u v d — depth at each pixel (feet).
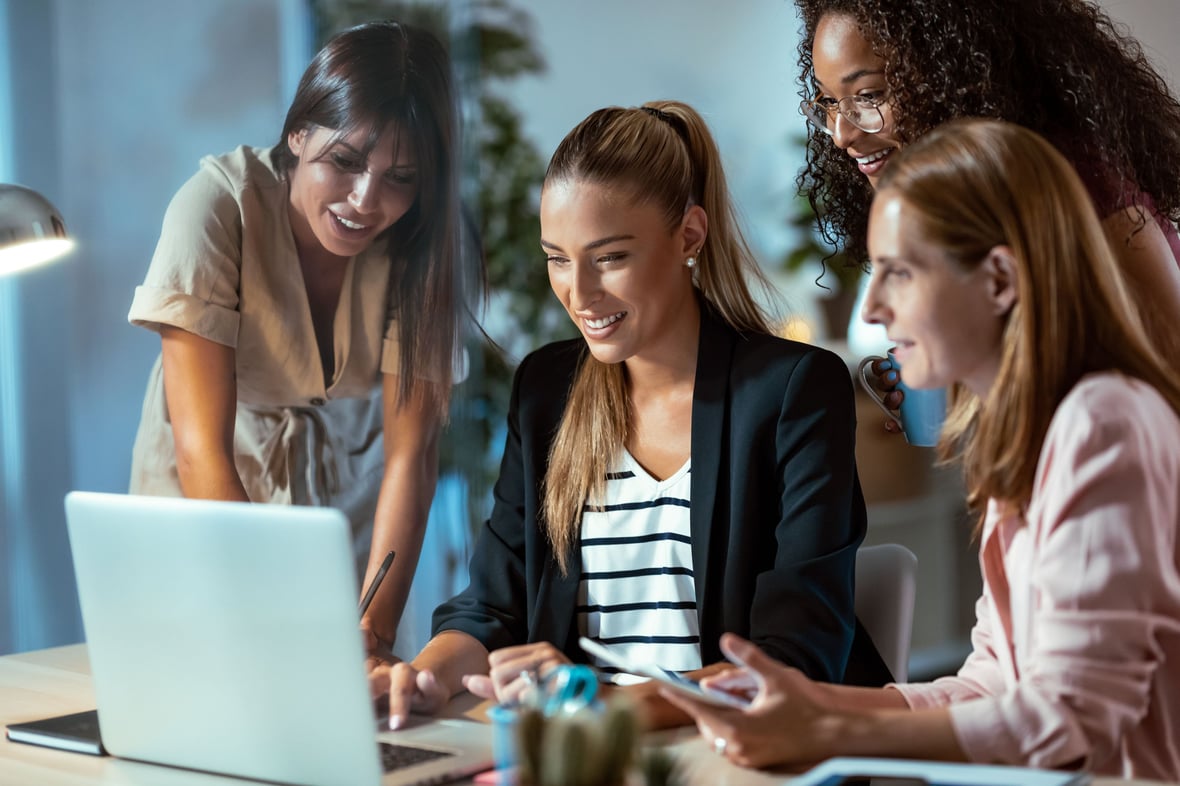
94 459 9.59
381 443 7.82
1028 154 3.83
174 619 3.93
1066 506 3.62
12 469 9.43
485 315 8.26
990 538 4.17
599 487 5.50
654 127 5.38
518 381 5.94
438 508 8.45
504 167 11.78
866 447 12.88
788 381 5.30
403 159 7.54
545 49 12.60
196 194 7.22
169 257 7.18
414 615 8.32
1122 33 10.50
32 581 9.52
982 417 3.93
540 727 3.13
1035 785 3.15
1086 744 3.53
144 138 9.32
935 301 3.81
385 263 7.63
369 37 7.48
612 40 13.28
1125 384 3.73
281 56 8.77
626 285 5.25
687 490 5.38
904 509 12.94
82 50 9.37
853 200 6.81
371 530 7.78
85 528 4.04
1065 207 3.81
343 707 3.68
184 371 7.23
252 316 7.35
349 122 7.34
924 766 3.32
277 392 7.48
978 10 5.65
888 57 5.82
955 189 3.79
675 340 5.47
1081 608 3.57
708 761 3.84
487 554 5.79
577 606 5.53
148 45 9.24
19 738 4.44
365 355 7.62
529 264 11.41
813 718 3.71
